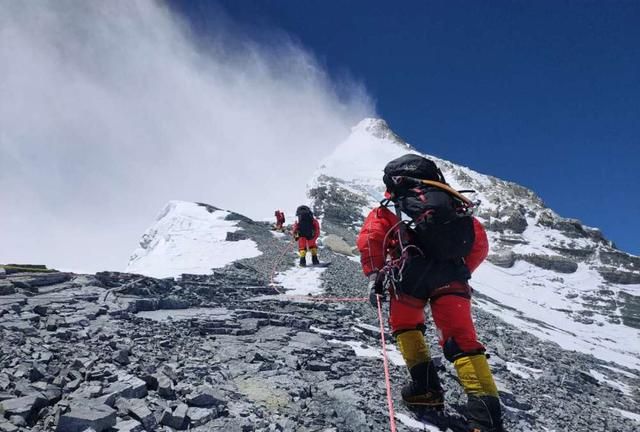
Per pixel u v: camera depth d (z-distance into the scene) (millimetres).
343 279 15914
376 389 5203
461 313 4051
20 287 7797
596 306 63312
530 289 65125
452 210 3984
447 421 4574
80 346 5102
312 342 6988
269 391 4652
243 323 7688
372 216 4387
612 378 13117
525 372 9078
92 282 8992
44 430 3221
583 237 88750
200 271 16109
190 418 3697
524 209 94250
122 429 3391
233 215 31938
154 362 4984
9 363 4211
